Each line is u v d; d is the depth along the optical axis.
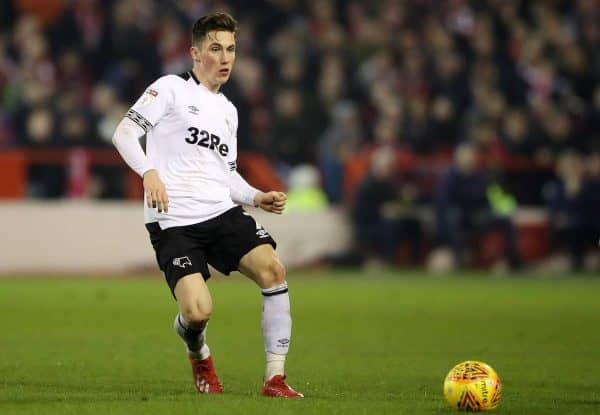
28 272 73.62
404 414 20.86
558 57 90.38
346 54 86.69
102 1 84.50
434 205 79.19
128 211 75.12
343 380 27.84
